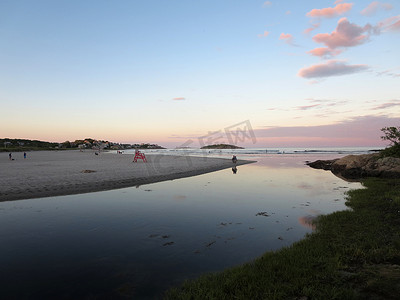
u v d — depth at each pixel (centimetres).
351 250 614
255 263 577
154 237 798
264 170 3017
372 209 1012
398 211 947
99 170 2809
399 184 1563
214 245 730
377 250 601
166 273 566
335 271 506
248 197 1415
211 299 438
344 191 1580
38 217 1012
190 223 940
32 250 695
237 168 3281
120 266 602
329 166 3212
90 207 1178
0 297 472
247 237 793
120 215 1048
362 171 2273
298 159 5525
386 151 2383
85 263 617
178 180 2123
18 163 4119
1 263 616
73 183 1811
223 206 1205
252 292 452
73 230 861
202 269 583
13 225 912
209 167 3372
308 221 951
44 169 2902
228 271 548
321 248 641
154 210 1132
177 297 458
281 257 596
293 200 1327
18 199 1328
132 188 1706
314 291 440
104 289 500
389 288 423
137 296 475
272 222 945
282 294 438
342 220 884
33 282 529
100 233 831
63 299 466
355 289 437
